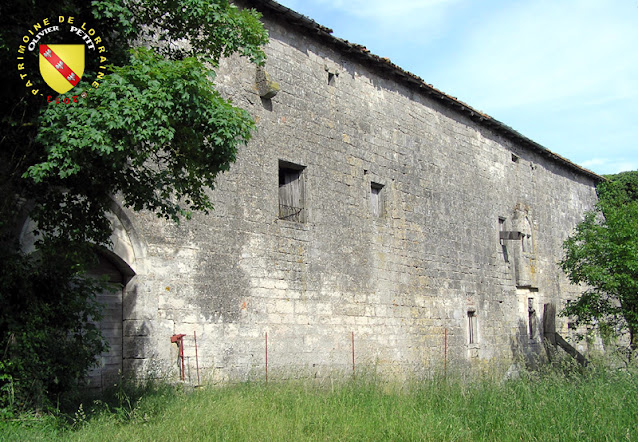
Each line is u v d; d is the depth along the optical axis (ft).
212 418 31.91
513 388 39.34
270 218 52.16
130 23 32.94
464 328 73.61
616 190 124.77
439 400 38.70
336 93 60.75
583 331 98.58
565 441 30.17
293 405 35.96
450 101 75.97
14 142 32.53
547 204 97.04
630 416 33.24
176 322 44.45
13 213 33.73
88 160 30.91
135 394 38.19
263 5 53.36
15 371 31.53
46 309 32.96
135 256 42.78
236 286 48.67
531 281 88.02
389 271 63.77
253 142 51.72
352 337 57.98
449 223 74.13
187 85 31.37
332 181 58.70
